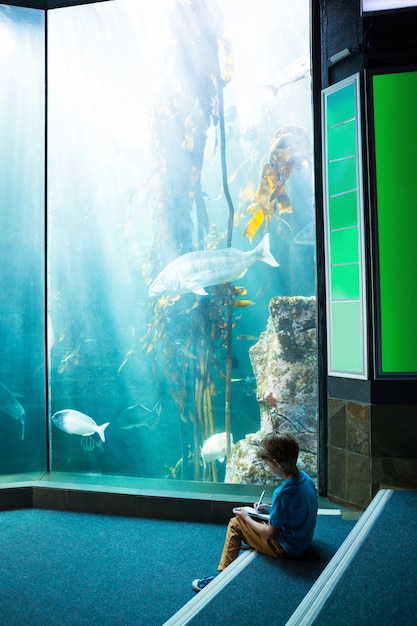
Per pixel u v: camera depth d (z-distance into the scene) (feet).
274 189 34.94
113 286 40.34
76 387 42.45
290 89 33.86
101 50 34.60
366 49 14.70
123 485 17.16
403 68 14.53
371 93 14.73
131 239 39.45
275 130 34.63
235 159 35.99
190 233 38.11
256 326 37.37
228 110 35.22
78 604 10.59
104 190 38.86
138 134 37.17
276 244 35.37
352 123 15.23
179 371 40.14
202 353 39.24
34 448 44.91
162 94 35.55
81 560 12.80
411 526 10.93
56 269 40.01
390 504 12.43
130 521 15.67
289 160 34.42
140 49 34.53
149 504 15.97
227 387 38.99
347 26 15.43
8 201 38.58
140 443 42.70
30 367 41.98
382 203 14.71
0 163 37.88
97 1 20.52
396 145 14.67
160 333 40.11
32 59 34.96
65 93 36.09
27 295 40.16
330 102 15.98
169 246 38.70
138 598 10.85
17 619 9.99
